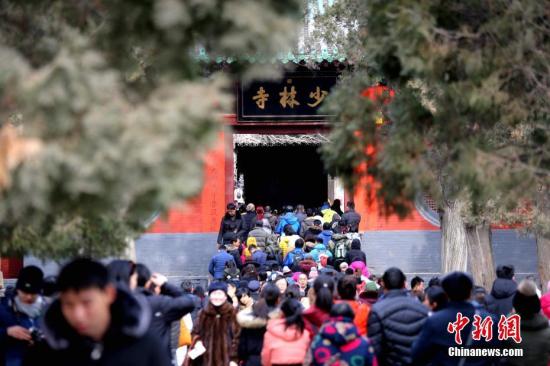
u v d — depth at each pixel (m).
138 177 6.91
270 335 14.33
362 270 29.48
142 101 7.83
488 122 11.33
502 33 10.73
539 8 10.94
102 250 12.39
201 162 7.23
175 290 14.26
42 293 14.31
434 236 39.34
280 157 57.75
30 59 8.32
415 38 10.12
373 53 10.99
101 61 7.36
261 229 35.62
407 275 39.09
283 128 37.72
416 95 11.91
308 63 34.72
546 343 13.62
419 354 12.06
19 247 11.68
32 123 6.95
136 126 6.97
